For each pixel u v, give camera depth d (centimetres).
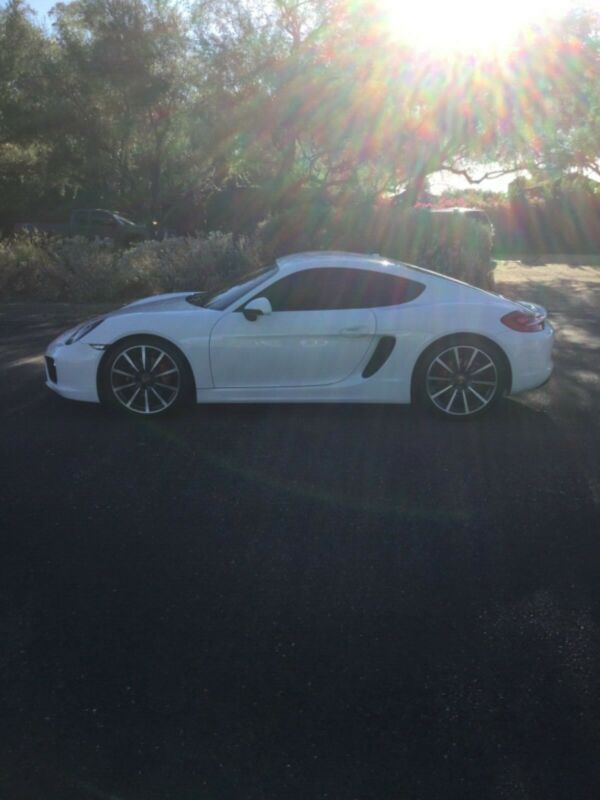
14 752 320
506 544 503
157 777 307
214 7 2344
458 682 365
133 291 1702
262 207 2553
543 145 2127
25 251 1797
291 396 757
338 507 560
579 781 305
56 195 3894
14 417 778
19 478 611
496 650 389
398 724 337
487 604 431
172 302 823
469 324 750
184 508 556
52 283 1705
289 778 307
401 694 357
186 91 2691
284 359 749
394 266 778
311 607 428
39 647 391
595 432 739
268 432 734
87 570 466
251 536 512
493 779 306
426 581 456
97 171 3095
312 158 2431
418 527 528
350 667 376
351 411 803
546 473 630
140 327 748
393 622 414
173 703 350
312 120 2231
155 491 587
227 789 301
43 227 3269
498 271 2709
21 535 511
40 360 1061
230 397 758
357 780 306
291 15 2267
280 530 521
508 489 596
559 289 2080
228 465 644
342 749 323
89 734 330
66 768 312
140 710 345
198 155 2723
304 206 1916
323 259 777
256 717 341
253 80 2289
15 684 362
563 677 368
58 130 2844
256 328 745
